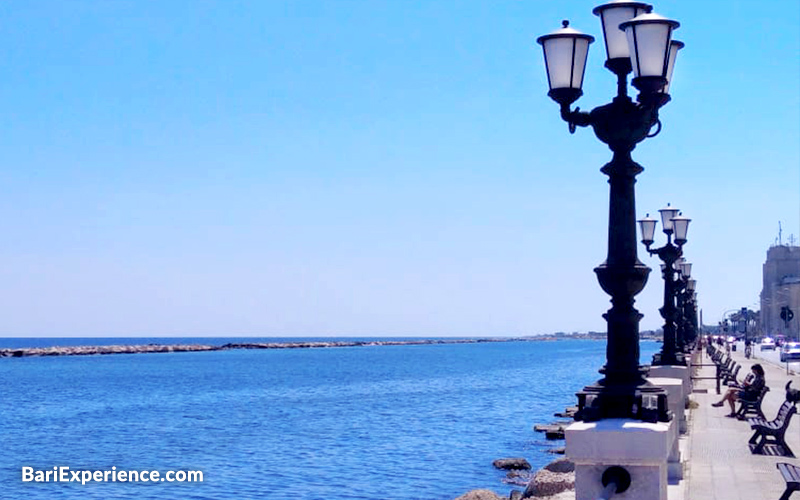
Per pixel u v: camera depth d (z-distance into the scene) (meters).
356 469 30.50
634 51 7.96
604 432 7.91
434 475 29.03
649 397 8.17
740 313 135.75
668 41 7.93
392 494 25.69
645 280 8.41
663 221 22.94
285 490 26.52
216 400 66.69
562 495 17.30
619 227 8.35
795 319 156.75
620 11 8.43
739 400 24.16
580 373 104.56
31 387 85.50
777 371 51.94
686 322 39.19
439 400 62.81
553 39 8.30
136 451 36.62
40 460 34.09
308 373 111.00
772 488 13.98
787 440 20.05
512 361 151.88
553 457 32.84
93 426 47.78
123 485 27.78
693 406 26.97
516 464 30.20
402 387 79.31
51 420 51.78
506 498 22.05
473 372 109.19
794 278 167.12
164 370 124.38
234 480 28.47
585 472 8.08
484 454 33.88
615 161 8.37
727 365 39.03
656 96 8.02
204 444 38.72
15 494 26.34
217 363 152.62
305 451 35.56
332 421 48.16
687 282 31.48
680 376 20.28
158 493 26.31
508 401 61.12
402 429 43.25
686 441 18.80
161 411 57.25
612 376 8.38
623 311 8.39
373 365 137.38
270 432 43.19
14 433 44.66
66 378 102.94
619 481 7.86
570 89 8.31
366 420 48.31
